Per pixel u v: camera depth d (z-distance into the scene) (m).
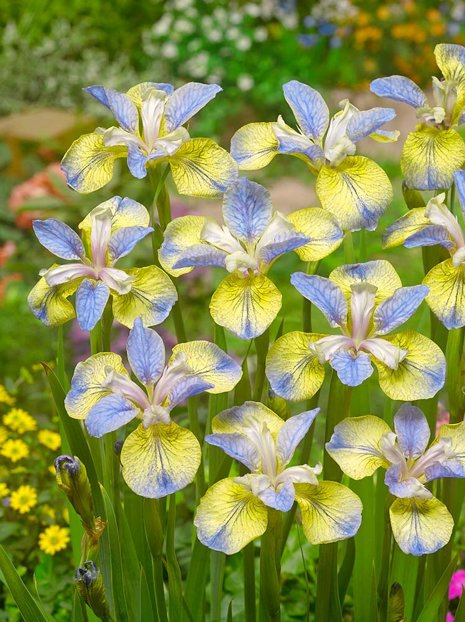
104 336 0.87
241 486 0.82
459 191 0.85
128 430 0.94
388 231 0.88
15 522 1.22
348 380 0.81
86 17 4.36
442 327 0.90
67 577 1.15
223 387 0.83
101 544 0.89
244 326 0.83
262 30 4.37
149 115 0.88
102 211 0.86
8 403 1.30
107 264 0.87
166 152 0.86
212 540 0.81
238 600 1.12
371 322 0.84
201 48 4.27
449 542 0.90
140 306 0.85
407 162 0.88
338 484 0.82
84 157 0.89
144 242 1.98
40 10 4.26
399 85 0.90
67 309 0.87
